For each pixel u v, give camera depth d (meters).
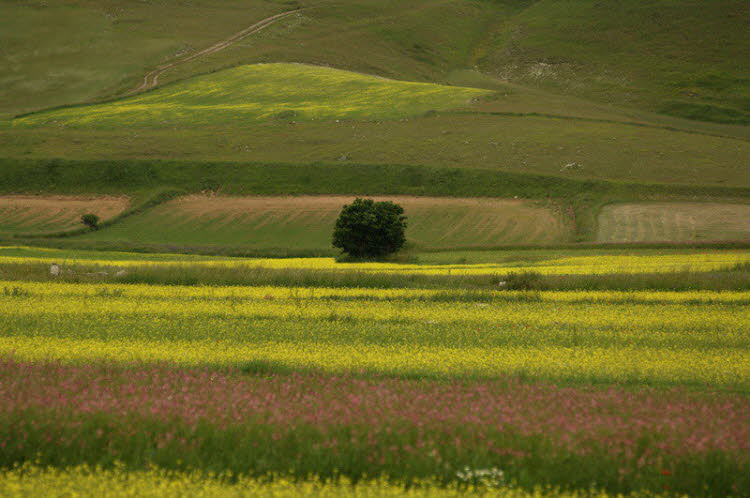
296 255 97.50
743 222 107.44
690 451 14.48
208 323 31.25
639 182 134.38
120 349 24.67
